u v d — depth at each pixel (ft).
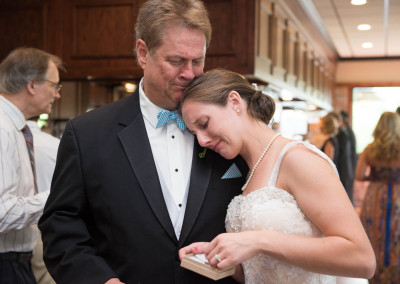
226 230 5.74
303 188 4.99
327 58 31.19
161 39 5.42
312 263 4.70
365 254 4.67
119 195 5.62
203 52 5.56
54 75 8.45
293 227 5.05
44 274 9.43
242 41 13.41
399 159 14.62
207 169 5.82
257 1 13.73
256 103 5.65
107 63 14.02
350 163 21.94
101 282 5.28
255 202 5.23
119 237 5.59
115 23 13.92
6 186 7.08
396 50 33.09
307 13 21.40
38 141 9.41
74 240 5.66
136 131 5.85
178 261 5.53
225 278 5.84
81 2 14.10
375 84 36.63
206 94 5.38
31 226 7.89
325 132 21.57
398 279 14.56
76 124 5.93
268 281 5.37
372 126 38.37
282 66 18.62
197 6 5.51
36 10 14.43
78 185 5.73
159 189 5.65
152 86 5.76
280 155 5.26
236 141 5.47
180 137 5.97
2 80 8.07
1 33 14.70
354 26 25.26
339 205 4.78
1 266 7.47
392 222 14.65
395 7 20.88
